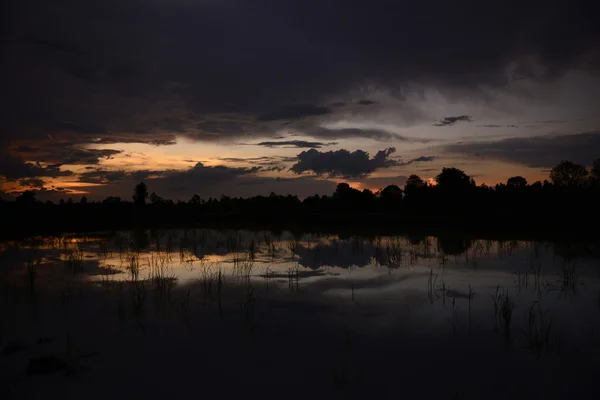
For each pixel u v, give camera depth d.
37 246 24.03
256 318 10.43
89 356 8.28
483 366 7.76
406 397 6.77
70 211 43.75
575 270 15.60
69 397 6.86
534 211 35.09
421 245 23.02
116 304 11.69
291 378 7.38
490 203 39.47
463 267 16.53
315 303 11.71
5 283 14.32
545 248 21.19
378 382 7.23
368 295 12.52
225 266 17.30
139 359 8.14
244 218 45.28
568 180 40.22
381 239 26.17
